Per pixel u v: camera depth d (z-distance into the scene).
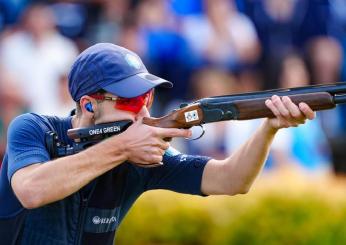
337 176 31.77
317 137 32.62
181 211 25.70
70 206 13.92
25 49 31.09
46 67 31.14
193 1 33.25
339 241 25.23
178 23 32.94
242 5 34.03
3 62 30.92
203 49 32.91
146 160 13.34
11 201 13.89
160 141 13.38
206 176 14.50
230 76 33.22
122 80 13.53
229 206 25.64
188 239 25.75
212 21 33.28
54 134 13.80
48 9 31.91
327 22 34.91
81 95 13.79
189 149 30.69
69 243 13.99
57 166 13.20
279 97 13.06
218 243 25.53
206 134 30.73
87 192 14.02
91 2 32.81
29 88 30.95
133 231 25.61
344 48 35.28
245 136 31.12
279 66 33.88
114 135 13.53
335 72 35.06
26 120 13.95
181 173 14.59
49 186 13.16
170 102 32.53
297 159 31.73
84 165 13.20
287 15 34.38
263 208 25.48
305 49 34.62
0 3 31.47
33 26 31.42
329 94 12.88
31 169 13.41
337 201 25.62
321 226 25.27
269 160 31.23
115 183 14.22
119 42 32.38
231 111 13.33
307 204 25.44
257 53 33.94
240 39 33.44
